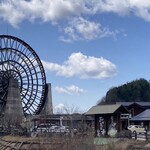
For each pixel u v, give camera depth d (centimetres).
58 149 3656
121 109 6075
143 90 19000
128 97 18588
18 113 10200
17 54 10731
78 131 3838
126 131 5628
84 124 5216
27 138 5975
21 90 10862
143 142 4584
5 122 9100
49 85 11519
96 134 5959
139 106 10606
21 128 7981
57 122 8075
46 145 4388
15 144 5912
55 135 4372
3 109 10381
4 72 10475
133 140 4772
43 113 10025
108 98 18612
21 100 10494
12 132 7281
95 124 6247
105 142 4369
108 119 6122
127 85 19025
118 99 18312
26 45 10775
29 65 10919
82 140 3506
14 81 10444
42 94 11112
